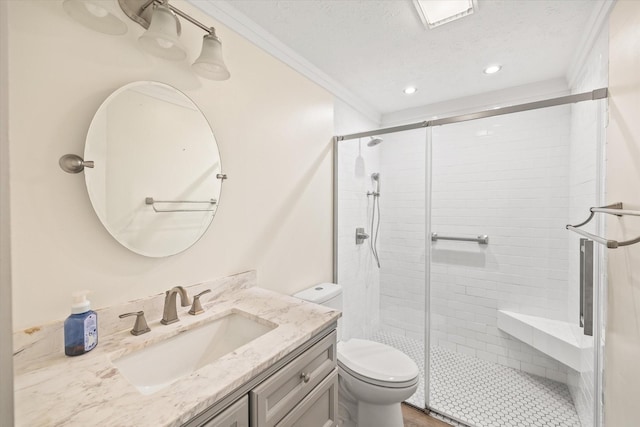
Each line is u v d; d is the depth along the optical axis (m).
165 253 1.10
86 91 0.90
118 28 0.93
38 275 0.81
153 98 1.07
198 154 1.22
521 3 1.35
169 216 1.12
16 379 0.70
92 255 0.92
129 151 1.00
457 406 1.77
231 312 1.17
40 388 0.66
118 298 0.98
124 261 1.00
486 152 2.13
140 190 1.03
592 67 1.59
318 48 1.73
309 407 0.97
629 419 0.91
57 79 0.84
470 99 2.48
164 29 0.91
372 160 2.42
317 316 1.09
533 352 2.05
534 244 2.01
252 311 1.14
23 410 0.58
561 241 1.91
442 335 2.36
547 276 1.98
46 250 0.83
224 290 1.31
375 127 2.83
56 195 0.84
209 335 1.09
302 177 1.85
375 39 1.64
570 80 2.03
